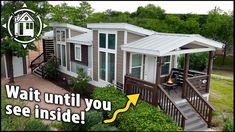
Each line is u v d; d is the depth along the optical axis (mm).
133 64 13148
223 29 24078
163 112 10688
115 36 13078
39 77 19625
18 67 20172
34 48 17125
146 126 9148
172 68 14664
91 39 15742
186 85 11828
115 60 13273
